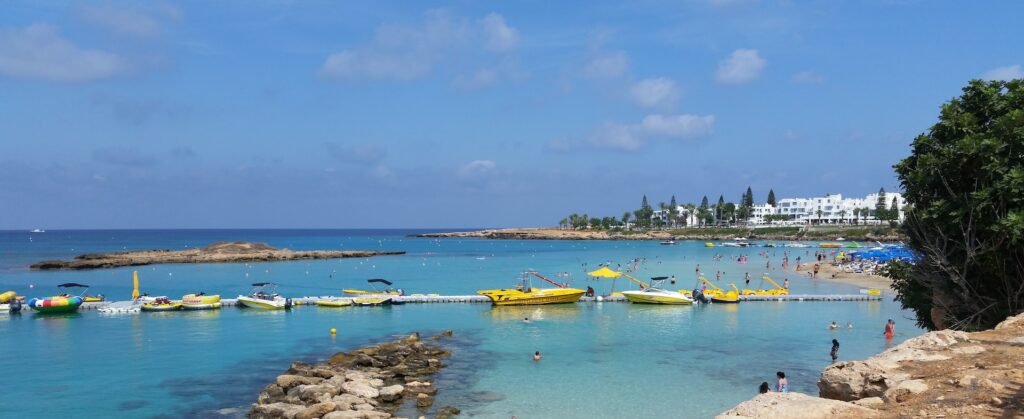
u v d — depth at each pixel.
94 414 28.41
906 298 28.28
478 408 29.03
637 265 118.75
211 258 126.75
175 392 31.81
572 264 125.06
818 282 82.62
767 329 48.19
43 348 41.91
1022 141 22.19
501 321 52.56
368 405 27.89
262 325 50.84
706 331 47.53
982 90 25.50
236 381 33.88
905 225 27.02
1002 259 22.23
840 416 12.12
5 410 28.95
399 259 142.50
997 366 14.44
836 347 38.81
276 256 134.88
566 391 31.73
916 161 26.16
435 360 36.97
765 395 13.27
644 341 43.94
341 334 47.03
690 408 29.11
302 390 29.11
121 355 39.88
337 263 128.62
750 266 115.31
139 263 118.50
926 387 13.43
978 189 23.42
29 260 134.50
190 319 53.66
